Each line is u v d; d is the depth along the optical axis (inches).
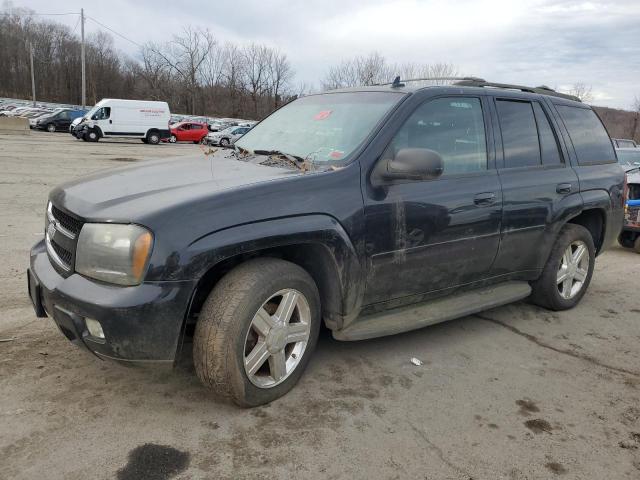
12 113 1717.5
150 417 113.0
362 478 98.3
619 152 437.4
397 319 141.6
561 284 192.4
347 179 126.4
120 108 1197.1
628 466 106.2
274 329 117.2
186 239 103.3
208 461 100.3
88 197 115.5
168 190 115.0
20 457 98.0
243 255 119.6
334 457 103.6
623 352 161.3
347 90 166.2
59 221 119.0
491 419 120.3
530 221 168.2
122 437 105.7
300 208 117.3
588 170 192.7
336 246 122.5
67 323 105.5
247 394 114.4
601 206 195.6
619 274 256.2
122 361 103.3
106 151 898.7
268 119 179.3
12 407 113.3
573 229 187.8
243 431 110.0
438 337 165.3
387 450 106.7
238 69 2979.8
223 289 111.3
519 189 163.3
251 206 111.3
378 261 132.5
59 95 3501.5
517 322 182.4
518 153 168.2
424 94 145.6
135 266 101.3
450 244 146.6
